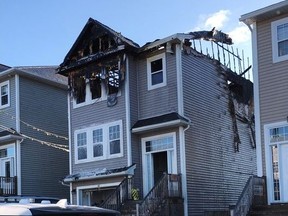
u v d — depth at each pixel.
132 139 21.62
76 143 23.89
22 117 27.53
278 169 16.44
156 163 21.83
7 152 27.75
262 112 17.08
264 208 15.27
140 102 22.16
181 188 19.77
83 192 23.41
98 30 23.00
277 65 16.94
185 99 20.98
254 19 17.55
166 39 20.97
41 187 27.88
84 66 23.86
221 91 23.88
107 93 22.84
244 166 24.69
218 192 22.03
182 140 20.28
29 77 28.27
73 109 24.33
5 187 25.95
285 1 16.41
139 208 17.38
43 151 28.50
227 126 23.83
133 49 22.08
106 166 22.30
